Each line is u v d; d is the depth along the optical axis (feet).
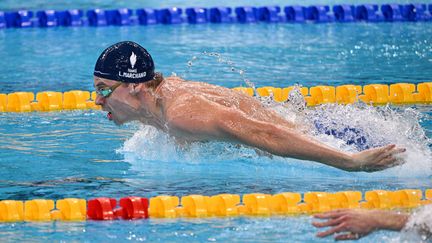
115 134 65.46
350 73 86.43
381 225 35.47
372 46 102.01
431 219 35.70
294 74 86.02
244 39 107.34
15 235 42.27
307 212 46.37
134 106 54.29
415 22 120.47
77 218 45.21
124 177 52.95
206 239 41.32
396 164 47.03
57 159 57.52
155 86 54.13
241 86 78.89
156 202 46.32
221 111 49.93
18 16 119.14
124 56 53.42
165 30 114.93
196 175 53.52
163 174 53.72
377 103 76.89
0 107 74.69
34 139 63.67
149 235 42.09
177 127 51.37
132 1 139.74
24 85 81.82
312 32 113.29
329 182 51.65
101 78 53.93
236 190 49.75
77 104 75.97
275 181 51.96
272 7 123.44
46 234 42.42
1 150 59.93
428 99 77.71
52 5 135.23
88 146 61.41
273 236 41.81
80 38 109.09
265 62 92.32
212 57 94.89
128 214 45.44
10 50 101.40
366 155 46.60
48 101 75.36
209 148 56.70
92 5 135.64
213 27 117.60
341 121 55.98
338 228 35.29
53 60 94.63
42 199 47.67
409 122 57.82
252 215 45.93
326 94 77.46
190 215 45.93
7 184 51.16
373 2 134.51
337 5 123.95
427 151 55.52
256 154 57.82
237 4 134.62
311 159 47.93
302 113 57.36
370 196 47.67
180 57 94.48
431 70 87.51
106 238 41.60
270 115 54.29
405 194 47.75
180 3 136.56
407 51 98.43
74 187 50.47
